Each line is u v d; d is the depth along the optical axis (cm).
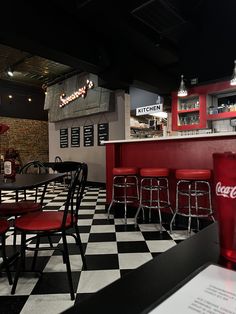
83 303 30
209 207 321
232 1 434
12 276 206
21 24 358
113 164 420
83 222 362
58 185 773
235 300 30
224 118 558
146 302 30
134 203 404
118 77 513
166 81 626
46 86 916
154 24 430
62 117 834
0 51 637
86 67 501
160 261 41
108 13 397
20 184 176
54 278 202
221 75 527
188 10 429
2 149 901
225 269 38
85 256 245
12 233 315
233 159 40
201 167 336
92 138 760
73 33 433
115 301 30
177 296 31
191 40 530
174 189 362
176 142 361
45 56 439
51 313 157
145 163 397
